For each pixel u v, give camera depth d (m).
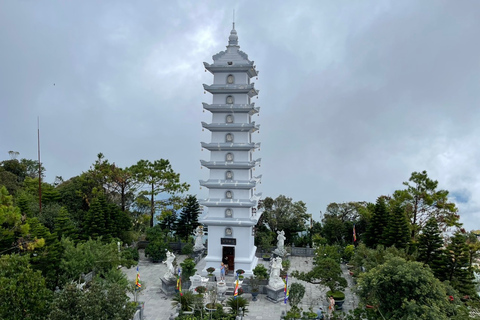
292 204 72.75
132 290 40.97
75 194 67.31
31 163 93.12
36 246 37.97
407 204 63.81
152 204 75.12
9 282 29.22
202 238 67.31
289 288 44.09
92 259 43.38
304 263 60.81
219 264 51.22
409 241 52.97
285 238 64.56
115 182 72.25
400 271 30.27
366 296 32.97
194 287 45.12
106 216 59.38
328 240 71.12
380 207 58.44
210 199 52.03
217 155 52.19
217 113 52.09
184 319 35.41
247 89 50.53
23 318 29.39
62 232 49.56
